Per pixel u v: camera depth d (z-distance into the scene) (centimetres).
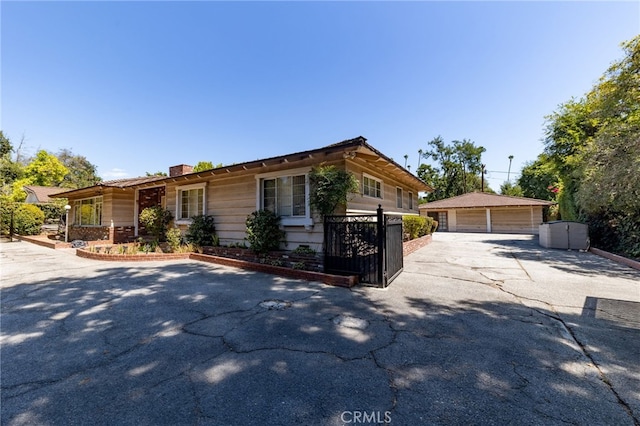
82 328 360
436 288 557
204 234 964
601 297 490
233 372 255
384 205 1055
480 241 1603
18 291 536
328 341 321
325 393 222
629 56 816
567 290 538
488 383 237
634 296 495
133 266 792
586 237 1135
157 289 550
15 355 288
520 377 246
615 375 249
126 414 198
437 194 4009
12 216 1636
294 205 788
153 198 1469
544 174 2931
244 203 895
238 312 421
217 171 883
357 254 605
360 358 281
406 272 711
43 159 3319
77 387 232
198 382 239
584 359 278
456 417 195
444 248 1252
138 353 293
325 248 649
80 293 522
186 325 370
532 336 333
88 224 1530
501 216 2478
